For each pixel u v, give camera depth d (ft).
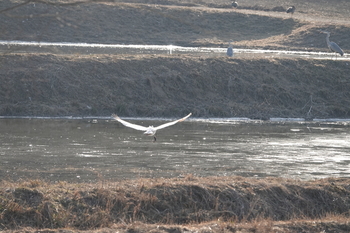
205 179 58.44
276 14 257.55
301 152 86.07
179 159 77.30
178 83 132.05
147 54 152.66
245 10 261.65
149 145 87.20
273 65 147.64
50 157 75.20
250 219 50.98
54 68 125.59
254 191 55.11
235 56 156.25
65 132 96.12
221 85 135.85
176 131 102.32
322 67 151.02
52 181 61.31
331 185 58.59
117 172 67.46
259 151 85.76
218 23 226.17
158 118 119.34
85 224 46.34
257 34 222.48
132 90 126.41
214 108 124.47
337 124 120.98
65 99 119.14
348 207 56.03
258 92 135.03
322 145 92.84
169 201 51.24
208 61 143.13
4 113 110.93
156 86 129.49
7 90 116.16
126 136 94.73
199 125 111.24
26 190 48.96
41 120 108.17
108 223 46.73
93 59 133.18
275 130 108.37
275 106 132.05
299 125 117.29
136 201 50.26
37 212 46.37
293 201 55.31
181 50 178.19
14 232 41.16
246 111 126.72
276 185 56.65
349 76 150.61
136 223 44.55
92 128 101.96
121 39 199.21
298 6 312.71
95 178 63.57
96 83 125.59
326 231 45.24
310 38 212.23
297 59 153.28
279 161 78.74
